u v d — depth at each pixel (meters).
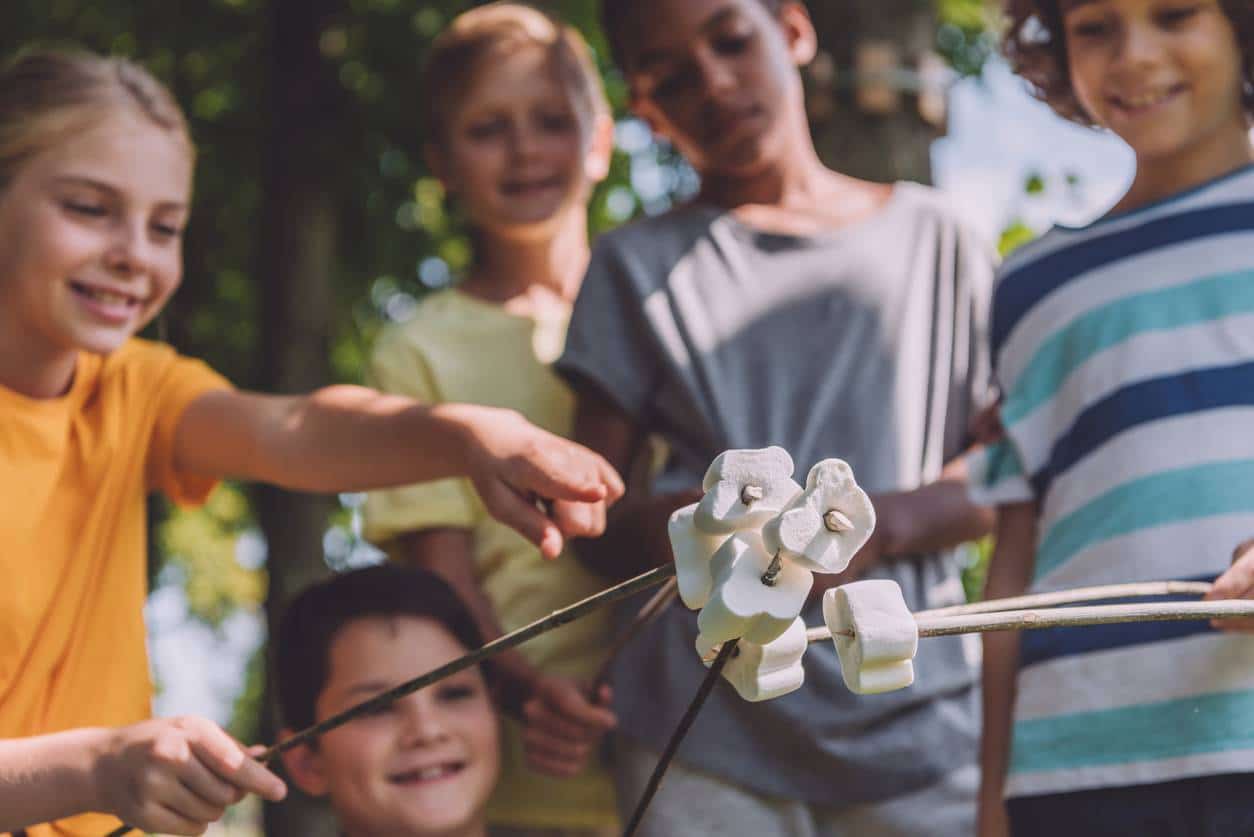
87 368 2.70
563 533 2.38
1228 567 2.40
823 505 1.53
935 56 4.40
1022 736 2.56
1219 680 2.38
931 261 3.21
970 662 3.03
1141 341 2.56
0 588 2.45
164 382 2.77
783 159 3.29
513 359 3.47
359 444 2.58
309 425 2.64
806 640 1.64
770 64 3.27
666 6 3.23
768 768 2.88
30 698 2.47
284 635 3.20
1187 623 2.43
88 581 2.58
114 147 2.57
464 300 3.58
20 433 2.54
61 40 7.98
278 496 6.33
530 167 3.57
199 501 2.80
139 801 2.08
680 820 2.90
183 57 8.02
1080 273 2.68
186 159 2.69
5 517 2.47
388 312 8.40
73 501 2.59
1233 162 2.67
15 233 2.55
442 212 8.11
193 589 10.70
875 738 2.88
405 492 3.36
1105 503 2.54
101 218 2.57
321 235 6.84
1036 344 2.71
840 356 3.08
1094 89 2.67
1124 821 2.46
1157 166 2.68
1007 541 2.78
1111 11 2.62
